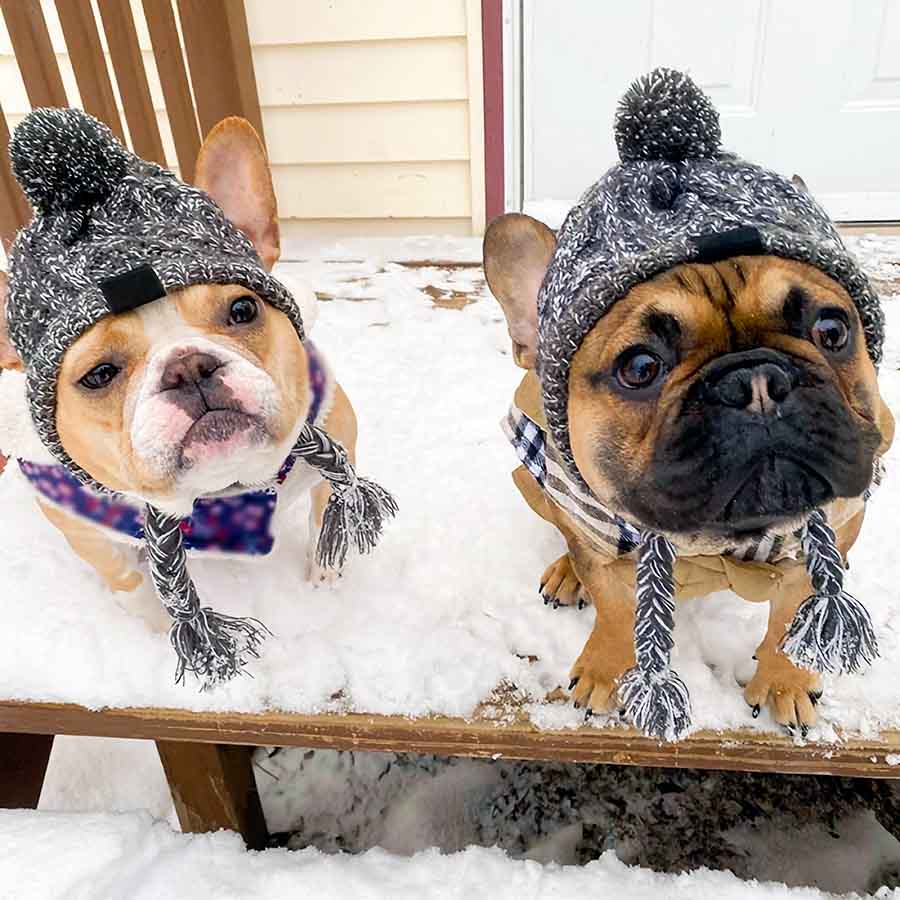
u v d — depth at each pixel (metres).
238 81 1.47
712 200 0.52
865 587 0.74
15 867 0.67
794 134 1.48
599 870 0.67
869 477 0.50
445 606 0.76
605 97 1.49
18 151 0.58
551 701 0.69
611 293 0.50
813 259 0.50
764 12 1.40
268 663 0.73
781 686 0.66
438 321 1.20
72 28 1.28
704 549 0.56
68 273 0.56
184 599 0.65
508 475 0.90
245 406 0.56
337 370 1.09
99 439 0.59
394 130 1.54
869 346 0.55
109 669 0.73
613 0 1.41
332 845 0.92
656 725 0.56
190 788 0.81
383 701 0.70
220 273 0.58
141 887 0.67
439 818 0.93
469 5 1.41
